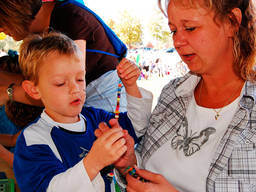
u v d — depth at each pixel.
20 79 1.48
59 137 1.07
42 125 1.08
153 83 8.98
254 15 0.93
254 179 0.89
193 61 0.95
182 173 1.03
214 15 0.87
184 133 1.09
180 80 1.18
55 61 1.05
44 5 1.41
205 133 1.02
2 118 1.75
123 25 11.45
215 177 0.94
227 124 1.00
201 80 1.14
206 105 1.08
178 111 1.15
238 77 1.02
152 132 1.20
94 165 0.86
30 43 1.13
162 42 10.89
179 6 0.88
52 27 1.39
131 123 1.26
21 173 0.96
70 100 1.06
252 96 0.95
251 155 0.90
